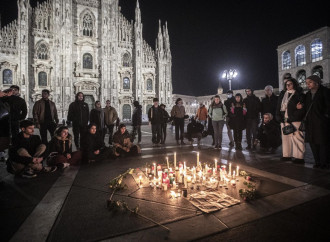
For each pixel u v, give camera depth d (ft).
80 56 127.34
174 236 8.77
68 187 14.94
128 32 143.74
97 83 129.80
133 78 143.64
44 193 13.82
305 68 119.55
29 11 114.83
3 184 15.66
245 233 9.03
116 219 10.25
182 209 11.23
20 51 110.11
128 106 141.38
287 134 21.21
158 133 35.53
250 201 12.14
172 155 26.12
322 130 18.42
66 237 8.73
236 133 29.89
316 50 114.11
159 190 14.06
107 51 132.26
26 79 111.04
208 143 37.32
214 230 9.21
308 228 9.40
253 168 19.34
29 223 9.90
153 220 10.09
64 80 120.26
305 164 20.76
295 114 20.58
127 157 25.26
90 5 131.03
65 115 120.06
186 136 33.30
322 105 18.71
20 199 12.82
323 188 14.07
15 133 24.34
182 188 14.03
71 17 123.85
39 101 27.53
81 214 10.80
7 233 9.06
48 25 120.67
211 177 15.88
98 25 132.77
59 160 20.25
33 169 18.15
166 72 154.71
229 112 31.35
